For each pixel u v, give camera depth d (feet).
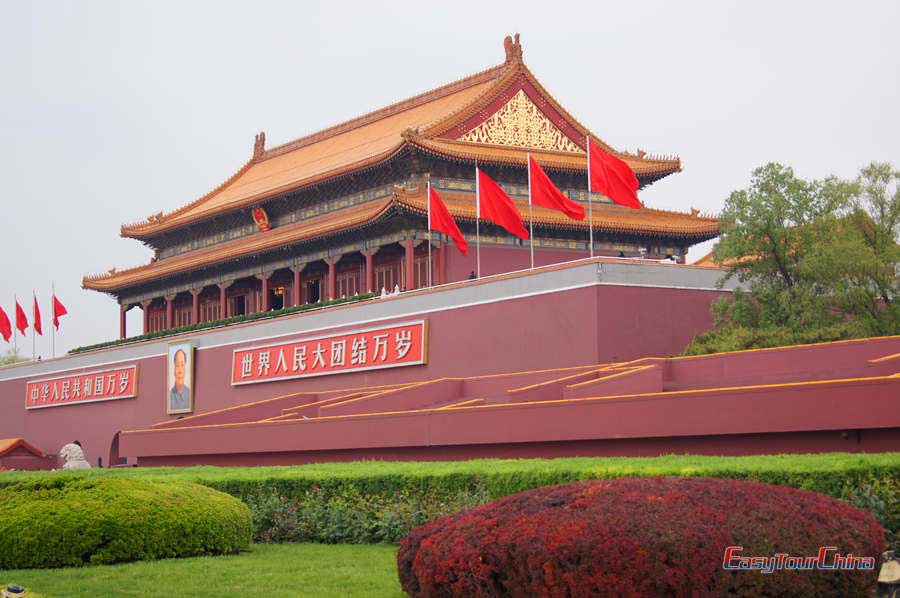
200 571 91.20
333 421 178.81
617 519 61.82
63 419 352.08
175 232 359.46
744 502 63.77
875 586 67.05
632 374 155.12
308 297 319.68
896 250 186.29
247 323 279.08
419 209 250.37
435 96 316.19
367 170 276.62
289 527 113.60
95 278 379.55
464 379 205.77
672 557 59.93
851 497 79.87
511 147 277.85
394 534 105.19
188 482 108.06
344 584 84.38
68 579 88.22
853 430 115.96
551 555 61.57
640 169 284.82
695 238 273.95
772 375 158.51
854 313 187.73
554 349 197.36
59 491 98.94
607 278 192.03
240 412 234.17
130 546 96.37
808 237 189.06
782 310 186.80
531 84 283.59
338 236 279.69
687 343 198.49
